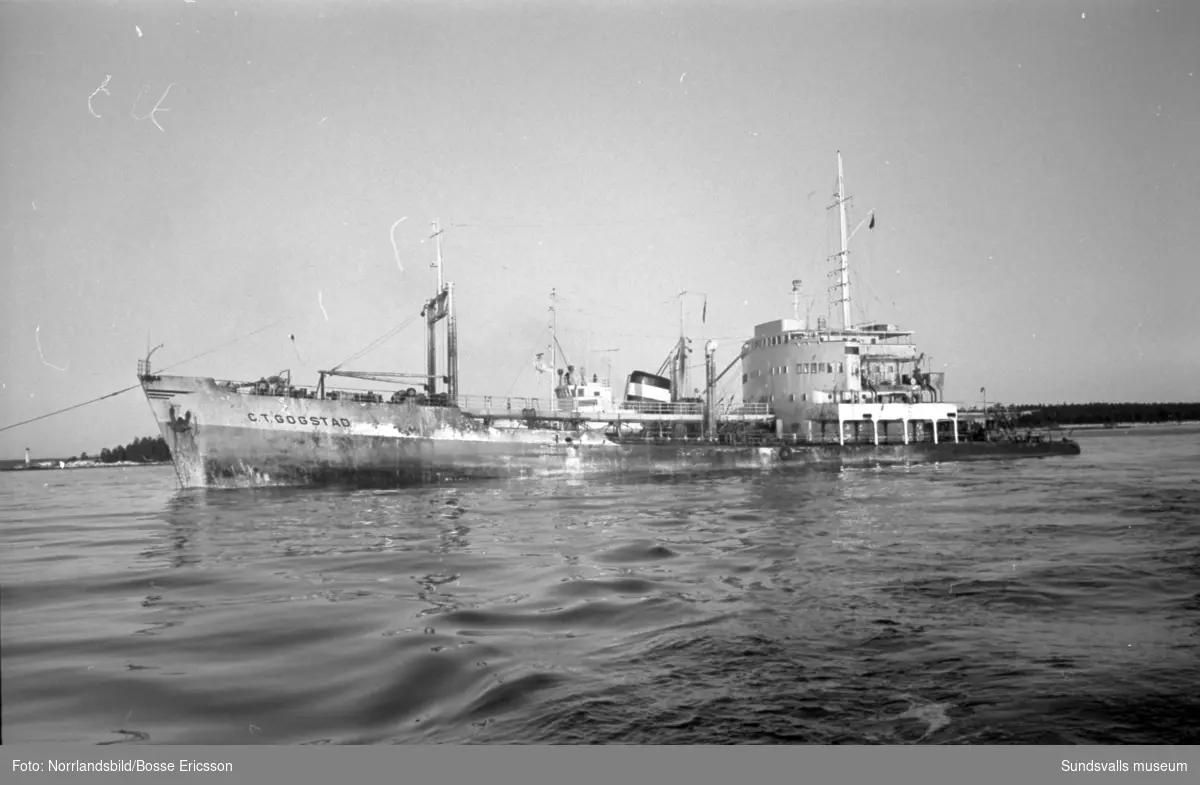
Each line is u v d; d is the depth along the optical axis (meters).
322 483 41.03
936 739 9.48
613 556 21.45
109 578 19.22
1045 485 41.00
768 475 50.28
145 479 90.31
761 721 10.00
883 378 63.97
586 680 11.42
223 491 39.44
